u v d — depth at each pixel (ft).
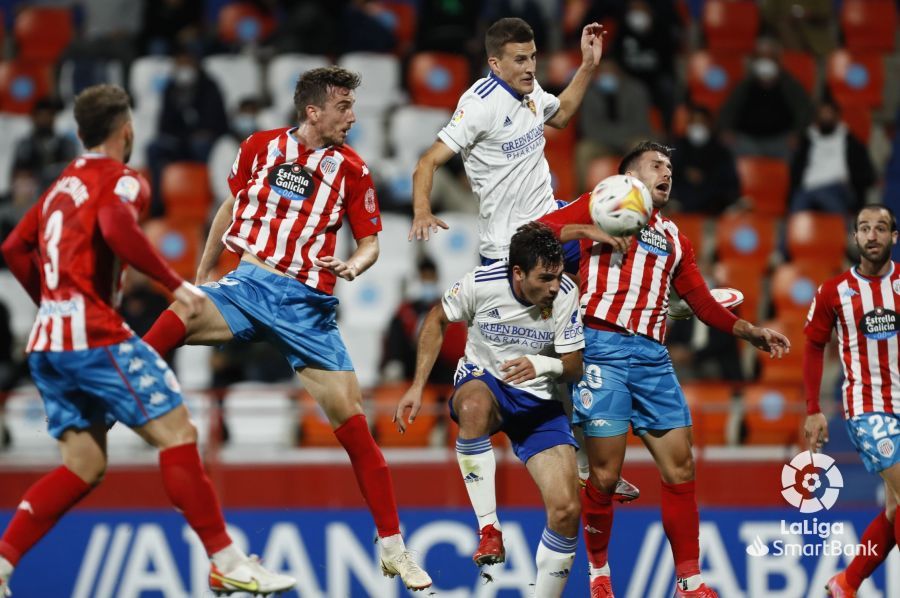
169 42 171.53
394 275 143.54
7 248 60.54
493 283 68.85
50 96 173.58
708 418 121.49
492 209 69.41
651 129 158.71
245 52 172.24
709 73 174.50
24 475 111.14
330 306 67.92
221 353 125.08
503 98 68.39
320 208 67.00
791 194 155.02
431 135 158.81
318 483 112.78
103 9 176.65
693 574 71.87
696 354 125.39
